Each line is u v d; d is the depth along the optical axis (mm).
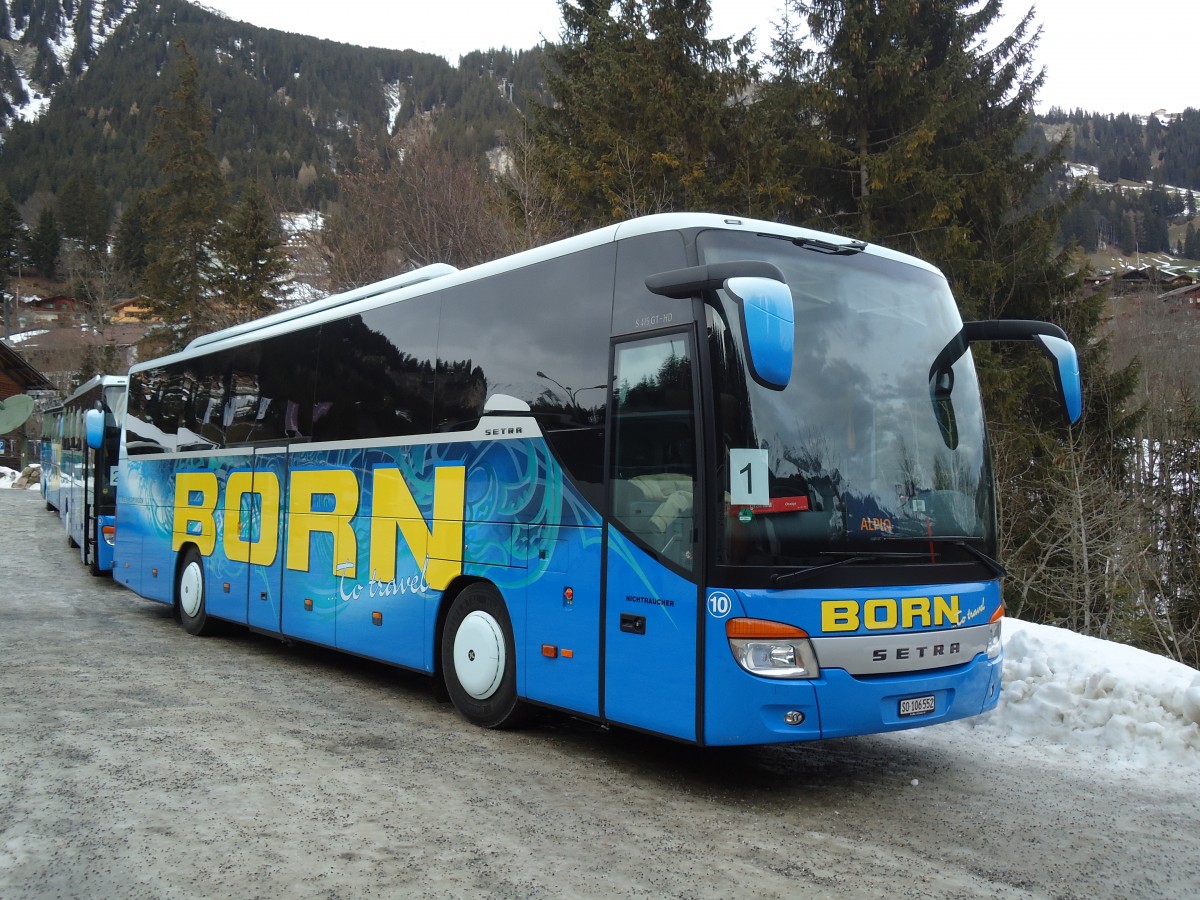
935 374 6375
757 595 5266
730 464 5383
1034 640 8195
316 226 28719
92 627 11648
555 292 6660
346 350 8852
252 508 10164
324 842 4672
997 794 5953
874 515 5730
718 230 5883
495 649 6938
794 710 5270
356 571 8445
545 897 4133
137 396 13648
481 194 25484
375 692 8461
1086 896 4453
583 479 6199
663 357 5746
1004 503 20719
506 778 5895
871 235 23250
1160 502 21172
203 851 4508
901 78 23703
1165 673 7457
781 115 24484
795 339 5801
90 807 5031
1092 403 22656
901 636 5621
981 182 23484
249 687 8445
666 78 23156
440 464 7520
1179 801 5875
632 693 5727
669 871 4500
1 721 6734
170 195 46312
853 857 4809
